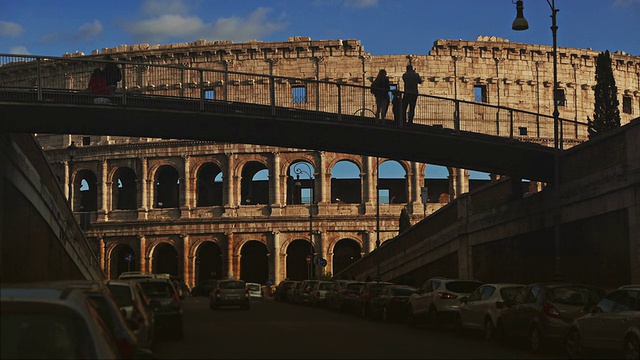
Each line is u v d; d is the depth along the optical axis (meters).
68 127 39.97
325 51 100.94
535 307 26.12
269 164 103.56
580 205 42.28
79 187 108.31
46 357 7.94
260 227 103.31
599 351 24.02
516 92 102.06
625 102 105.94
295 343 28.72
